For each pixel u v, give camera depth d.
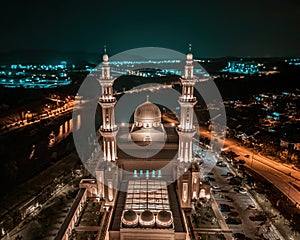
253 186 110.44
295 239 80.06
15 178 115.38
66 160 136.12
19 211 89.94
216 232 82.62
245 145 155.62
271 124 187.12
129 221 72.69
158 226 72.50
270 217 89.50
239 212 93.62
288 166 130.12
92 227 80.62
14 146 141.75
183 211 85.12
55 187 108.12
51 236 81.69
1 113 192.12
